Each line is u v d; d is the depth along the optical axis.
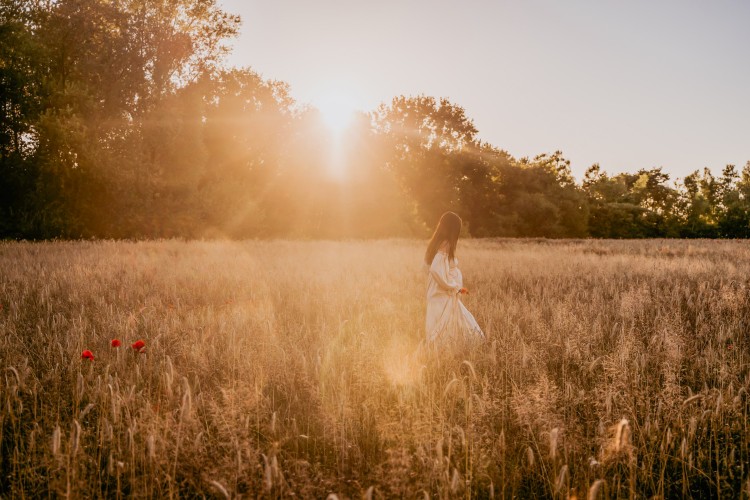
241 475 2.24
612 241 32.75
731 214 72.12
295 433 2.90
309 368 3.87
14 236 25.23
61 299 7.09
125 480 2.60
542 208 59.69
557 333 4.71
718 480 2.44
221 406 3.20
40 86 28.03
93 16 27.92
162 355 4.23
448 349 4.38
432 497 2.31
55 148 26.44
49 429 2.95
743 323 5.62
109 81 28.30
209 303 6.98
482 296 7.65
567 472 2.31
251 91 43.56
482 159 60.72
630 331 4.57
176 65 30.36
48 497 2.34
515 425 3.04
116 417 2.69
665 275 10.01
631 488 2.29
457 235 5.03
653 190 85.19
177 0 30.61
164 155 29.83
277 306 7.04
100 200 28.30
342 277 9.83
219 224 32.44
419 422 2.65
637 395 3.19
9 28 27.62
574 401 3.04
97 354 4.20
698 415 2.98
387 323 6.04
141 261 12.09
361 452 2.81
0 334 4.66
